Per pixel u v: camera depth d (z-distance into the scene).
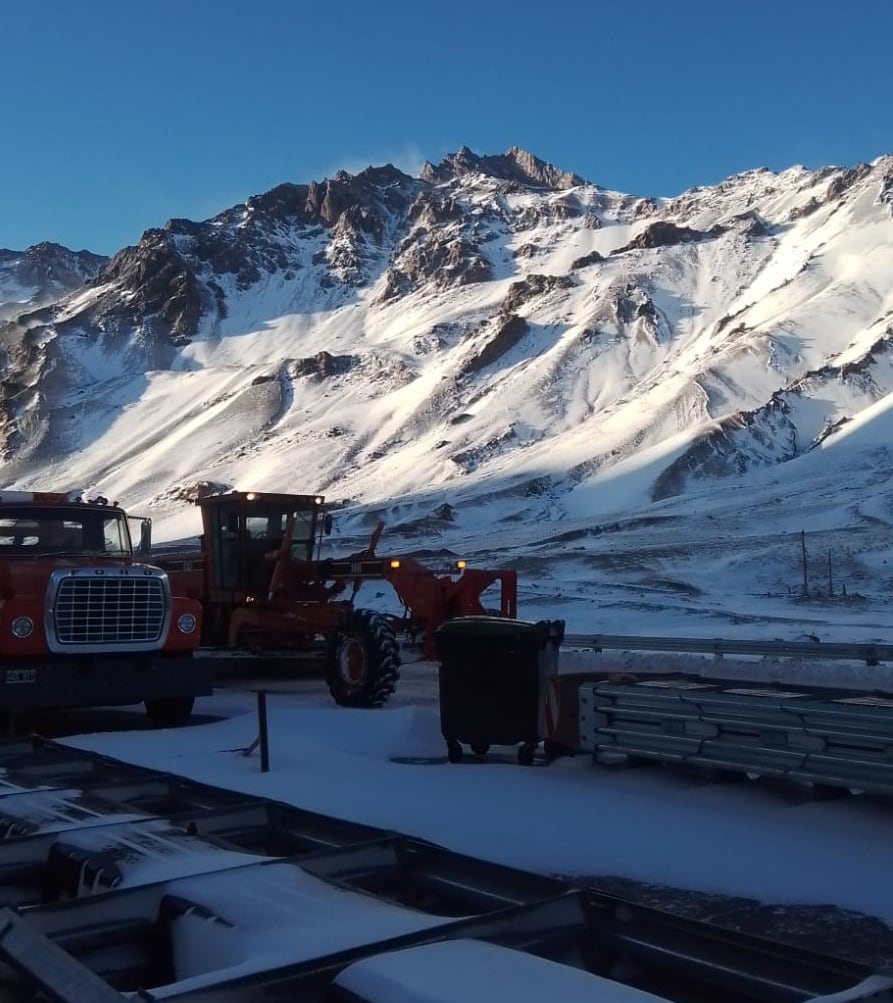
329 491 146.62
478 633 9.98
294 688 17.83
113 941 3.65
